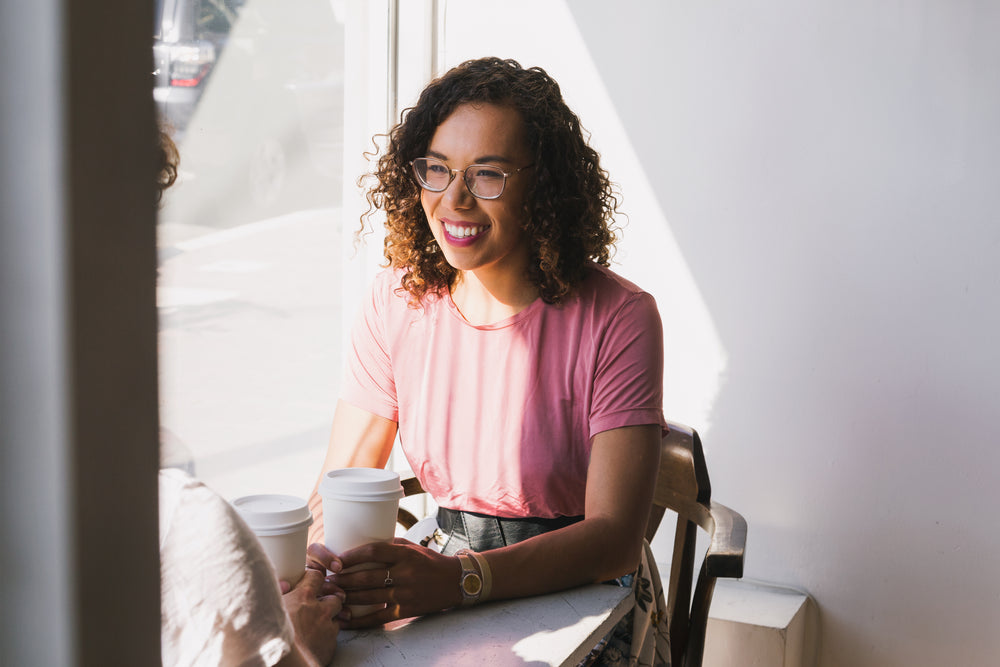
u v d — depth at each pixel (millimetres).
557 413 1365
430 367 1438
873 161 2127
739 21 2205
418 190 1432
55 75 355
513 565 1160
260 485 2068
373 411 1512
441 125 1354
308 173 2150
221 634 727
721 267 2291
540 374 1371
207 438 1893
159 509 424
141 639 419
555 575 1186
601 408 1337
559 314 1381
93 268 377
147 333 407
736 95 2230
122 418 399
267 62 1954
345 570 1052
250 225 1951
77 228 367
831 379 2213
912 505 2168
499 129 1312
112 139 380
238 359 1958
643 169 2340
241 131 1889
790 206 2209
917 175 2094
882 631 2223
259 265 1994
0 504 382
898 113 2096
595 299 1381
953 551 2141
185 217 1760
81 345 375
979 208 2053
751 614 2117
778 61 2182
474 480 1409
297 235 2123
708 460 2350
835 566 2250
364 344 1507
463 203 1319
